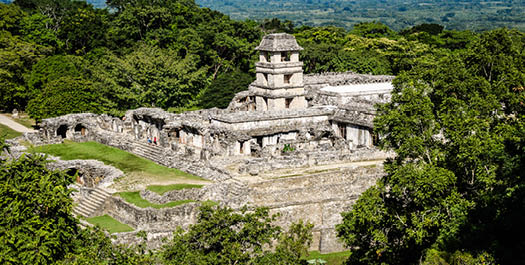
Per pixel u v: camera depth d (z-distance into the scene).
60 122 101.56
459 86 65.12
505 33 81.25
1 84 126.88
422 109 59.50
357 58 157.38
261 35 176.75
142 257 49.31
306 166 81.75
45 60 130.00
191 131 94.81
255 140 94.06
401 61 163.38
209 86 139.25
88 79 125.56
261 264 50.31
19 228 42.41
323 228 70.38
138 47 145.38
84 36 154.00
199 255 49.22
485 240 51.28
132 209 69.69
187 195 72.69
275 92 106.12
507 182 53.53
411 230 55.00
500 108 65.62
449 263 51.09
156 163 87.19
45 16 161.50
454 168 59.22
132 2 168.75
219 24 168.50
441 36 199.25
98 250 47.28
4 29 153.75
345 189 76.75
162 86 123.12
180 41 157.25
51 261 43.38
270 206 71.19
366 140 94.06
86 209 74.00
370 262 60.72
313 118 98.31
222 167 81.62
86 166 83.38
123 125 104.75
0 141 53.66
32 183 44.69
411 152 59.38
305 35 196.00
